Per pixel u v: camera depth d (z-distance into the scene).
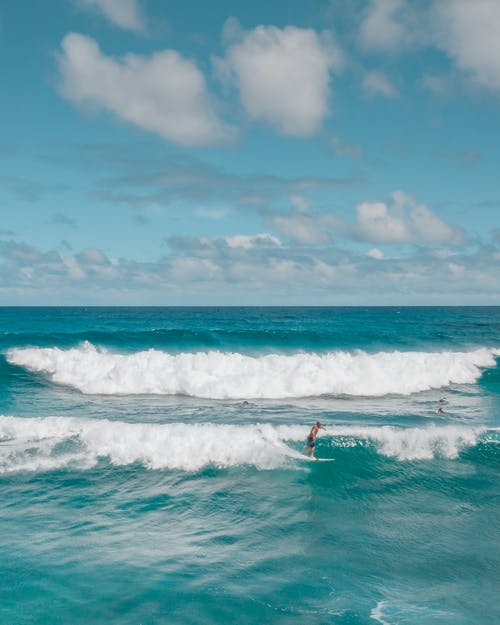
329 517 10.51
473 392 23.80
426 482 12.37
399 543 9.45
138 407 19.83
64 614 7.04
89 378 24.56
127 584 7.83
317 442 14.43
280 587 7.88
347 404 20.94
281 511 10.74
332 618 7.07
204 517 10.36
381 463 13.38
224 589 7.76
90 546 9.02
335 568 8.52
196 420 17.78
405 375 24.50
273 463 13.14
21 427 14.72
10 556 8.59
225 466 12.92
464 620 7.12
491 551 9.20
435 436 14.92
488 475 12.78
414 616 7.18
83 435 14.22
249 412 19.14
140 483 11.89
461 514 10.73
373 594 7.75
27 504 10.69
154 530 9.73
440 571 8.50
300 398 22.09
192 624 6.87
